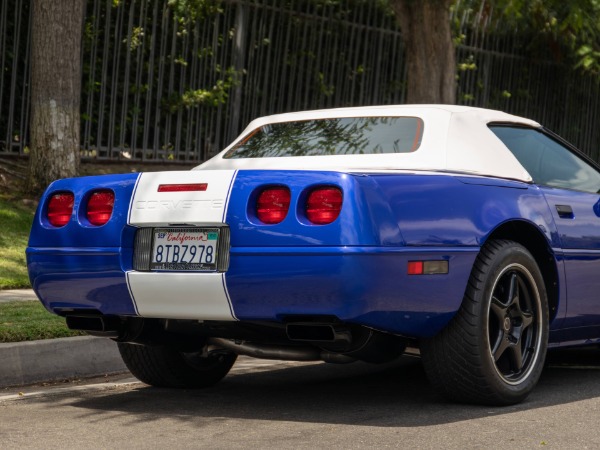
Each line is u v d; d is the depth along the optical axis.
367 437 5.00
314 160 6.52
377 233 5.08
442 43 15.05
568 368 7.50
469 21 19.50
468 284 5.63
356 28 17.67
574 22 16.84
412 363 7.84
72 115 12.75
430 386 6.70
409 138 6.36
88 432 5.20
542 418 5.47
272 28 16.34
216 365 6.77
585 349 8.58
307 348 5.78
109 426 5.36
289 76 16.92
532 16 19.44
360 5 17.50
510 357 5.95
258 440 4.96
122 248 5.56
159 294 5.45
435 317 5.46
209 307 5.36
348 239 5.00
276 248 5.11
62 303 5.89
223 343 6.11
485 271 5.66
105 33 14.30
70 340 7.07
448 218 5.50
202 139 15.91
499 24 20.23
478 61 20.06
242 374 7.36
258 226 5.18
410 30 15.10
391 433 5.09
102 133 14.84
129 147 14.94
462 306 5.62
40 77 12.62
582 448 4.77
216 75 15.84
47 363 6.91
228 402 6.14
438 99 15.08
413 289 5.28
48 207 5.92
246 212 5.23
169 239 5.48
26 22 14.19
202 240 5.38
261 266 5.15
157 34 15.31
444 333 5.64
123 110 14.68
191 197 5.39
